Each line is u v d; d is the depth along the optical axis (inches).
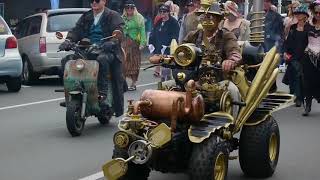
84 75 436.8
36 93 676.7
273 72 321.4
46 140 425.4
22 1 1132.5
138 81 799.1
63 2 1149.1
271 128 321.7
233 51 298.0
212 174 269.9
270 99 334.3
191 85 269.9
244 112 304.2
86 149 398.6
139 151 257.9
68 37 463.2
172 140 262.2
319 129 477.7
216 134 280.7
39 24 750.5
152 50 699.4
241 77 309.7
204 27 299.6
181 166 283.0
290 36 578.2
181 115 269.3
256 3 528.1
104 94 454.3
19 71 673.0
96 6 462.0
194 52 281.4
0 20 672.4
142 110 273.1
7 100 620.7
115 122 492.4
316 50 542.6
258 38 354.6
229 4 511.2
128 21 693.9
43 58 734.5
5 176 335.3
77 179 329.7
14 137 435.5
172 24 702.5
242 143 319.6
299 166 360.5
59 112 546.0
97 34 463.8
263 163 319.6
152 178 326.0
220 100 288.8
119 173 259.6
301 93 580.4
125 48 684.7
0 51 658.8
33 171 345.4
